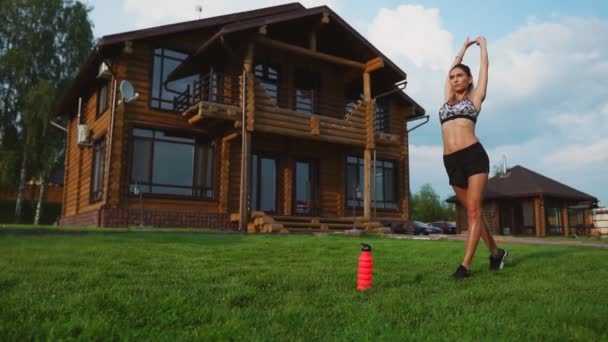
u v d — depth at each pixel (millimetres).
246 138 13422
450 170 4523
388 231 15031
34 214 28109
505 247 7871
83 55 25969
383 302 2990
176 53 14773
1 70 23078
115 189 13227
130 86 13078
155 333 2264
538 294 3311
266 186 15891
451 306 2898
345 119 15734
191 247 6926
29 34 24203
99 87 15719
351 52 16719
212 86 13586
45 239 7652
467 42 4793
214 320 2518
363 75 16406
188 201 14250
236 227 14664
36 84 23484
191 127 14523
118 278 3977
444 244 8336
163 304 2803
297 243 8047
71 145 19234
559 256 6051
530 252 6691
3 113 23812
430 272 4629
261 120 13766
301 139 16078
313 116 14695
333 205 17094
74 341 2129
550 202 26891
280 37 16297
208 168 14797
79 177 16672
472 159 4383
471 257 4297
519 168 29312
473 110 4484
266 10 16219
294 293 3346
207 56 15109
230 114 13430
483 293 3309
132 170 13578
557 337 2240
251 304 2990
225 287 3506
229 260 5582
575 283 3832
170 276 4098
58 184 32094
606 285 3752
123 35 13266
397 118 19344
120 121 13492
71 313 2582
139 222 13305
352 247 7504
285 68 16438
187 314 2617
